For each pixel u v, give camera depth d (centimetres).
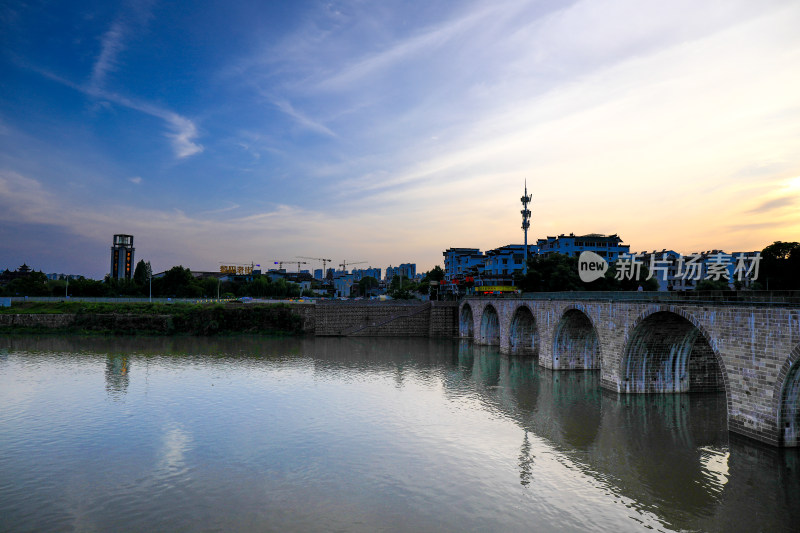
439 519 2631
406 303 12469
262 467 3372
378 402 5159
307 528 2547
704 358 5400
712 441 3762
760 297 3469
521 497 2889
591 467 3319
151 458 3550
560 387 5841
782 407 3288
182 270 18025
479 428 4209
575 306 6203
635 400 5091
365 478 3177
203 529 2545
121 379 6406
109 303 13350
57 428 4259
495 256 15888
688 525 2542
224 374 6806
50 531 2528
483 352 9212
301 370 7162
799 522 2556
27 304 13362
